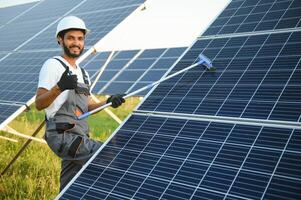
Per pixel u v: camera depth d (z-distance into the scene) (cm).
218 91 600
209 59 632
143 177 556
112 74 1096
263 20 652
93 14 1007
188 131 578
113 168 572
